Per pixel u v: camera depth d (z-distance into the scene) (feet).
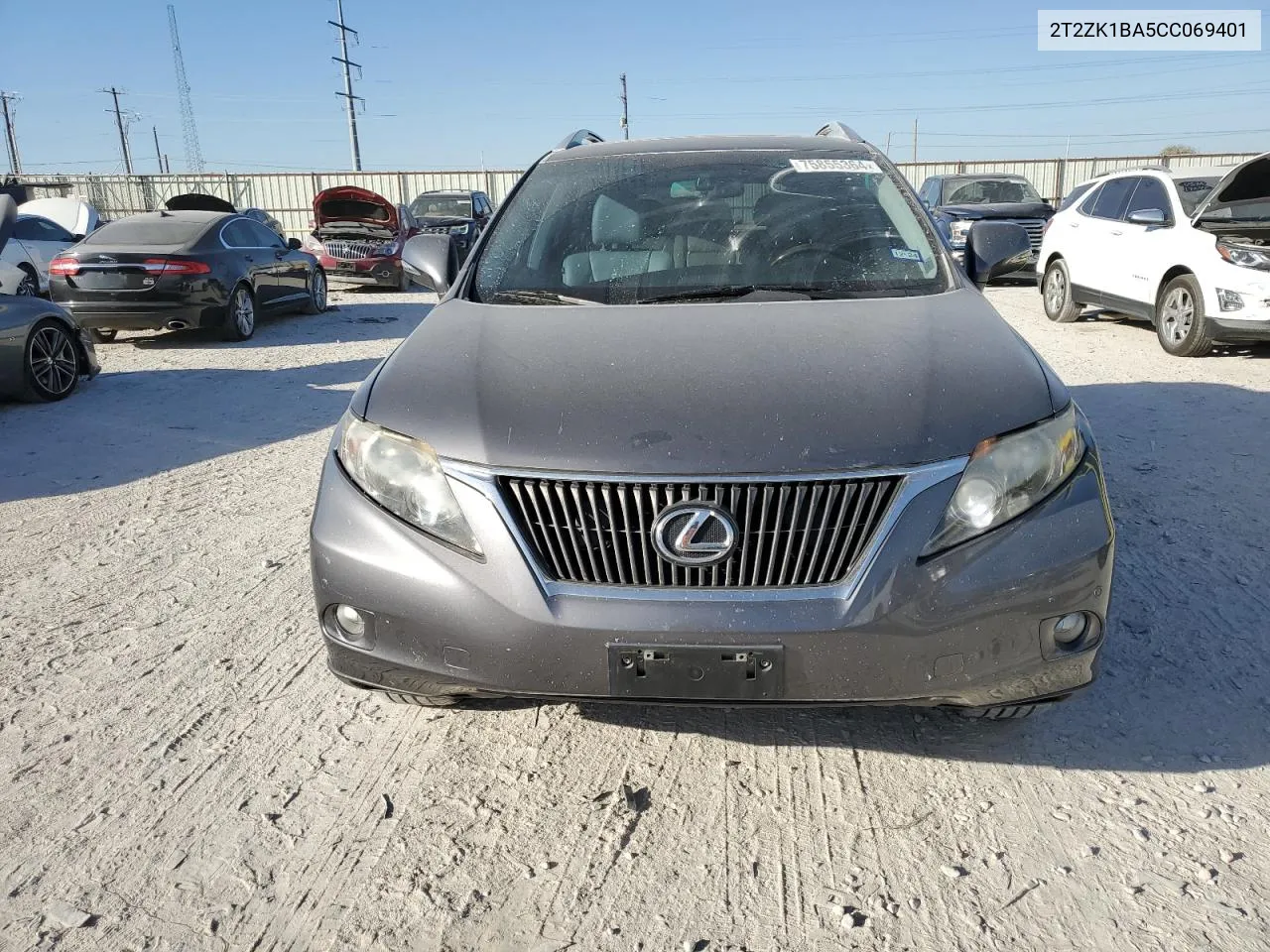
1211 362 26.63
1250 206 27.66
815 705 7.27
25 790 8.49
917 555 7.11
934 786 8.27
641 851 7.60
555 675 7.32
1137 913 6.79
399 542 7.63
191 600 12.43
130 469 18.52
